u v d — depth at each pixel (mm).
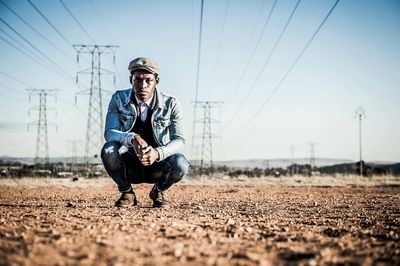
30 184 21953
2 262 2256
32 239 3012
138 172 5980
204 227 3949
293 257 2664
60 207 6371
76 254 2525
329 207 7156
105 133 5715
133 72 5566
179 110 5984
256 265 2414
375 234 3545
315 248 2938
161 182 6047
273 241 3234
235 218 4965
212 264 2393
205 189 17797
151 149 5230
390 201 8953
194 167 59000
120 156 5715
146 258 2486
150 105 5754
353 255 2688
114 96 5828
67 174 42906
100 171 42656
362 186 24391
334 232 3715
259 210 6398
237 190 16500
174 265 2340
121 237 3145
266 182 29938
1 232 3336
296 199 9727
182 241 3109
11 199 9164
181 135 5879
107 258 2434
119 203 6086
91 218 4453
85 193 12570
